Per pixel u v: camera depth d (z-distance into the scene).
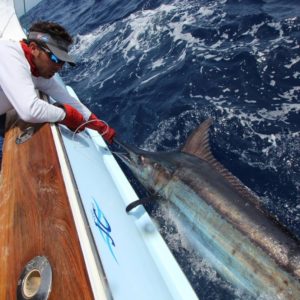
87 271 1.58
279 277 2.54
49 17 12.91
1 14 5.62
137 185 3.97
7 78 2.85
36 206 2.13
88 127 3.52
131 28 7.99
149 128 4.78
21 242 1.94
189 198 3.25
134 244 2.44
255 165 3.85
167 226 3.33
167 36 6.91
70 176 2.29
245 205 2.93
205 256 2.98
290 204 3.40
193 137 3.86
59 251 1.74
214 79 5.21
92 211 2.27
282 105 4.46
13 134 3.17
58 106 3.20
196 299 2.20
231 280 2.79
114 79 6.41
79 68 7.67
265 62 5.14
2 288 1.73
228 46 5.84
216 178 3.28
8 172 2.67
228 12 6.77
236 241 2.81
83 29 9.92
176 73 5.68
